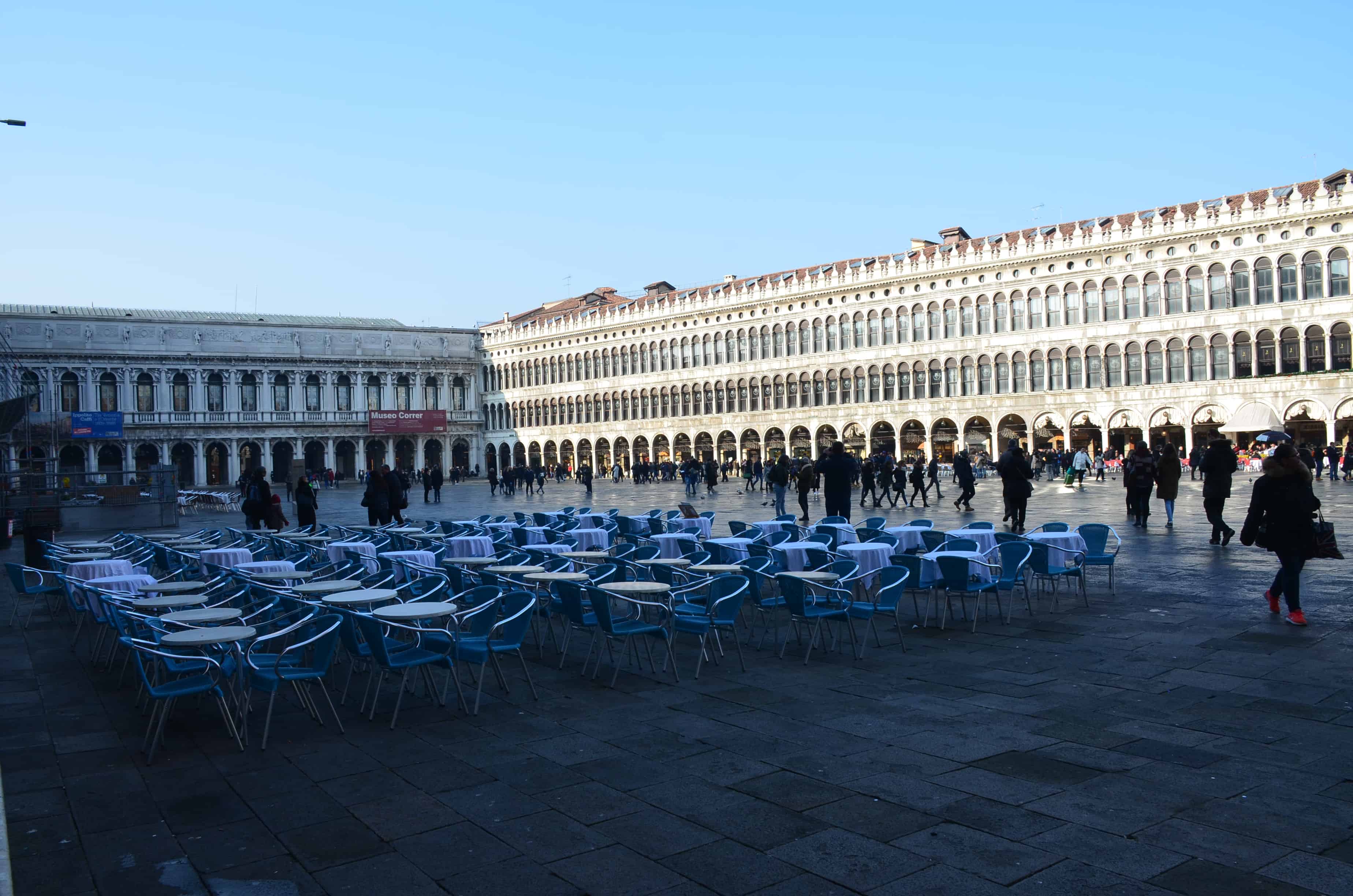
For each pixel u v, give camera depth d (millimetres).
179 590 13625
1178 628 12977
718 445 93250
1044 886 5676
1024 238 74500
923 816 6789
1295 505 12789
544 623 15492
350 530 24219
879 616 14969
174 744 9133
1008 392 75062
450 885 5938
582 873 6055
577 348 105688
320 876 6113
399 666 9633
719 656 12266
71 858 6465
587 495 57906
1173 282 68250
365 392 109312
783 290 87938
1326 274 61875
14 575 16531
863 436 82750
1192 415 66188
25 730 9727
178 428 97562
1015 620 14188
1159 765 7660
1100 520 29109
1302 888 5559
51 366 92375
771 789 7438
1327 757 7742
